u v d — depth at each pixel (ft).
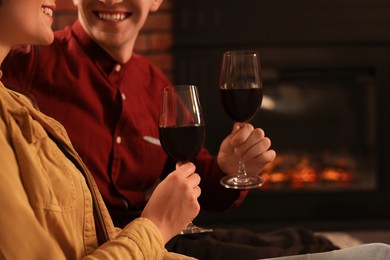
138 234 4.27
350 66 13.82
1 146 4.00
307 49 13.76
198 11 13.60
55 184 4.20
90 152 6.58
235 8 13.61
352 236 13.50
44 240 3.90
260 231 13.82
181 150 5.30
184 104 5.28
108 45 6.77
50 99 6.58
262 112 14.23
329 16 13.67
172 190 4.54
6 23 4.46
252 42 13.67
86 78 6.75
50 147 4.41
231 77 5.83
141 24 6.93
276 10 13.64
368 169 14.25
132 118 6.89
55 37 6.88
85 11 6.77
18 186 3.94
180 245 6.84
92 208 4.69
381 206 13.98
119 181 6.81
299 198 13.94
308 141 14.33
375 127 13.93
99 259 4.02
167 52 13.73
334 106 14.19
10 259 3.78
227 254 6.71
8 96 4.31
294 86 14.05
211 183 7.08
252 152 6.24
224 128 13.71
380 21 13.65
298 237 7.47
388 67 13.76
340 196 13.96
